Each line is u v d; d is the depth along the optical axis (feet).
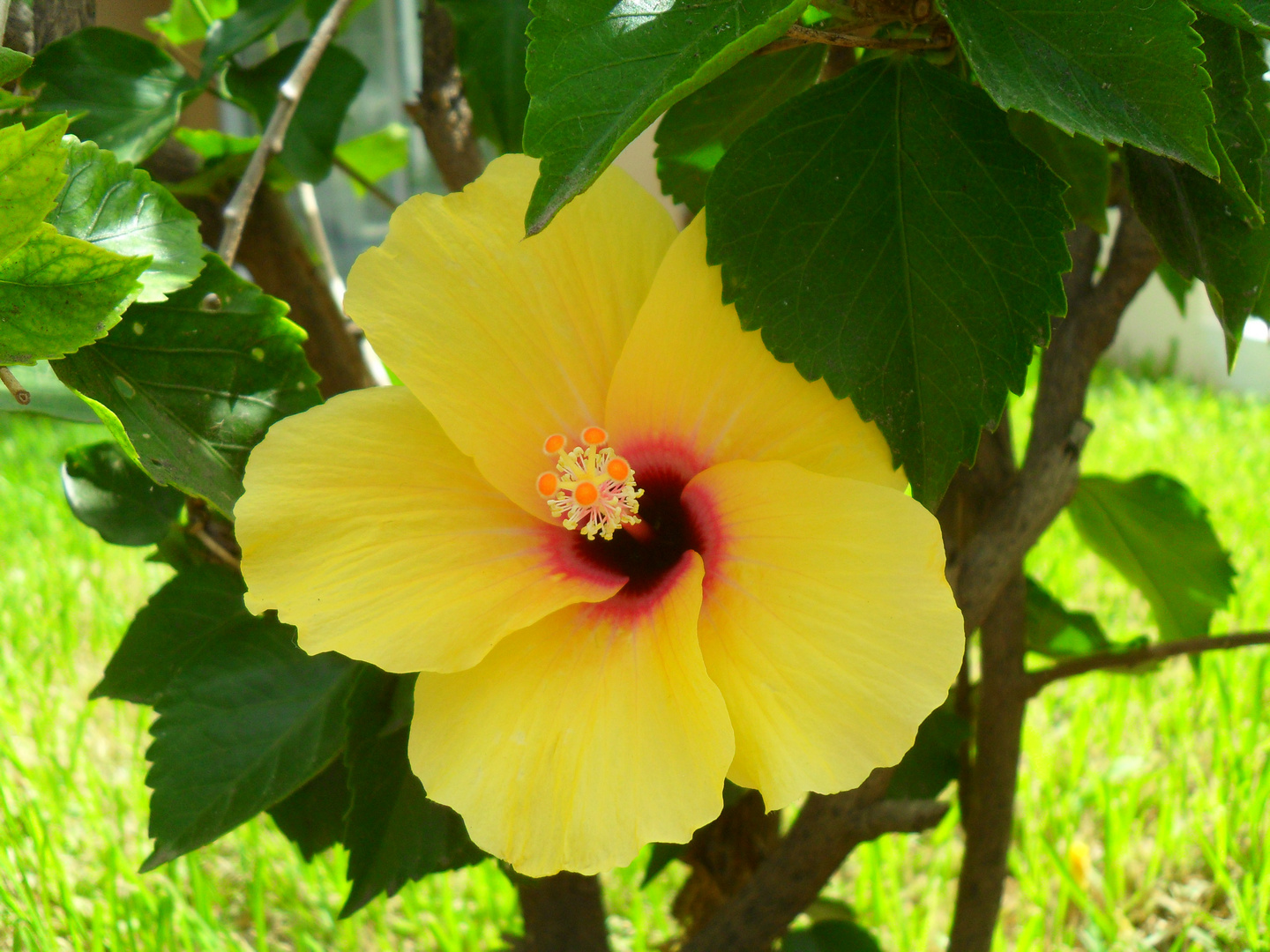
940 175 1.21
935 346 1.21
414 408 1.25
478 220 1.25
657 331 1.24
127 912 2.12
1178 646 1.66
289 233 1.75
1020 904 2.41
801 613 1.19
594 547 1.28
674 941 2.03
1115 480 1.72
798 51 1.35
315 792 1.55
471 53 1.52
